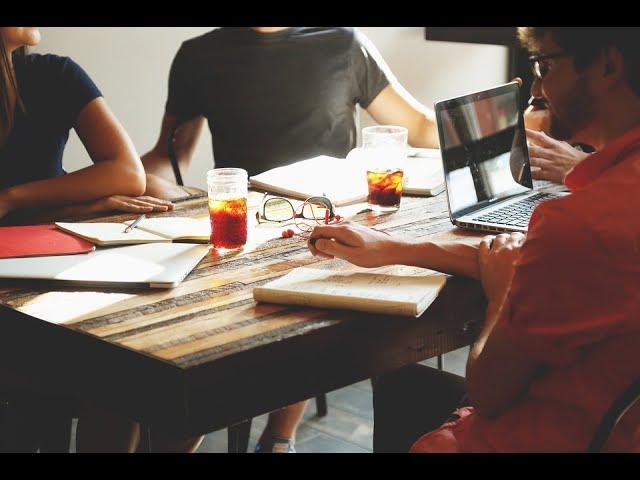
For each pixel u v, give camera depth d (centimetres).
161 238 171
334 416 274
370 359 134
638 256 105
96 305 138
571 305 108
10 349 142
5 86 222
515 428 120
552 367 115
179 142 283
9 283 149
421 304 133
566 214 107
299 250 166
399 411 157
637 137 111
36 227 177
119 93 357
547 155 216
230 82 275
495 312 137
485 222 178
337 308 135
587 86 116
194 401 116
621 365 110
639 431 115
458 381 158
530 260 109
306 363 127
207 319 132
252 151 278
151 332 127
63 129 235
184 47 280
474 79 444
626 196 106
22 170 232
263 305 138
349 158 229
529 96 420
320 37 275
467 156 188
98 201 202
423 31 413
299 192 203
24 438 182
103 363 126
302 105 275
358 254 147
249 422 210
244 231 168
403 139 194
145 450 139
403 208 195
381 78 280
